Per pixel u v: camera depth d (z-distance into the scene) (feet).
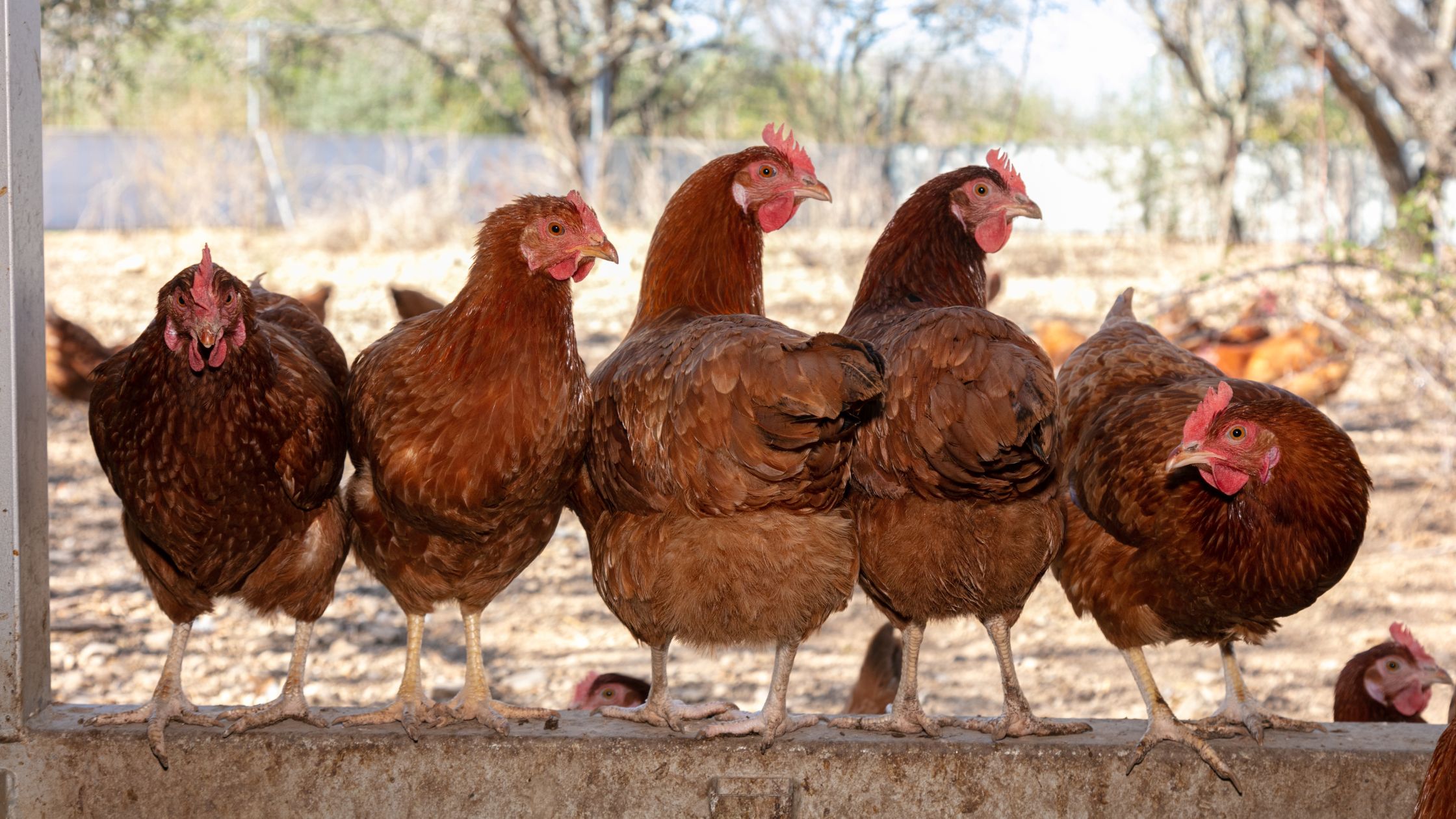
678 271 12.57
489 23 95.25
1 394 10.86
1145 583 11.50
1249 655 22.40
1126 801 11.29
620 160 91.30
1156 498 11.02
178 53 93.40
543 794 11.22
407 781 11.18
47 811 11.09
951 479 10.45
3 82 10.79
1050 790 11.28
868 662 15.60
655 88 102.37
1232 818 11.28
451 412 10.24
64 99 88.02
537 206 10.32
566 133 88.63
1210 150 79.82
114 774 11.08
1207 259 67.87
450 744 11.18
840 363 9.55
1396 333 31.19
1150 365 12.87
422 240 76.69
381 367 10.73
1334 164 73.26
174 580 11.09
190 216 79.56
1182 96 86.22
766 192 12.56
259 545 10.88
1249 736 11.60
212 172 80.38
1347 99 56.13
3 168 10.80
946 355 10.23
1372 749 11.30
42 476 11.56
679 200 12.69
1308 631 23.54
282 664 20.66
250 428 10.33
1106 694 20.43
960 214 13.11
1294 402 11.02
